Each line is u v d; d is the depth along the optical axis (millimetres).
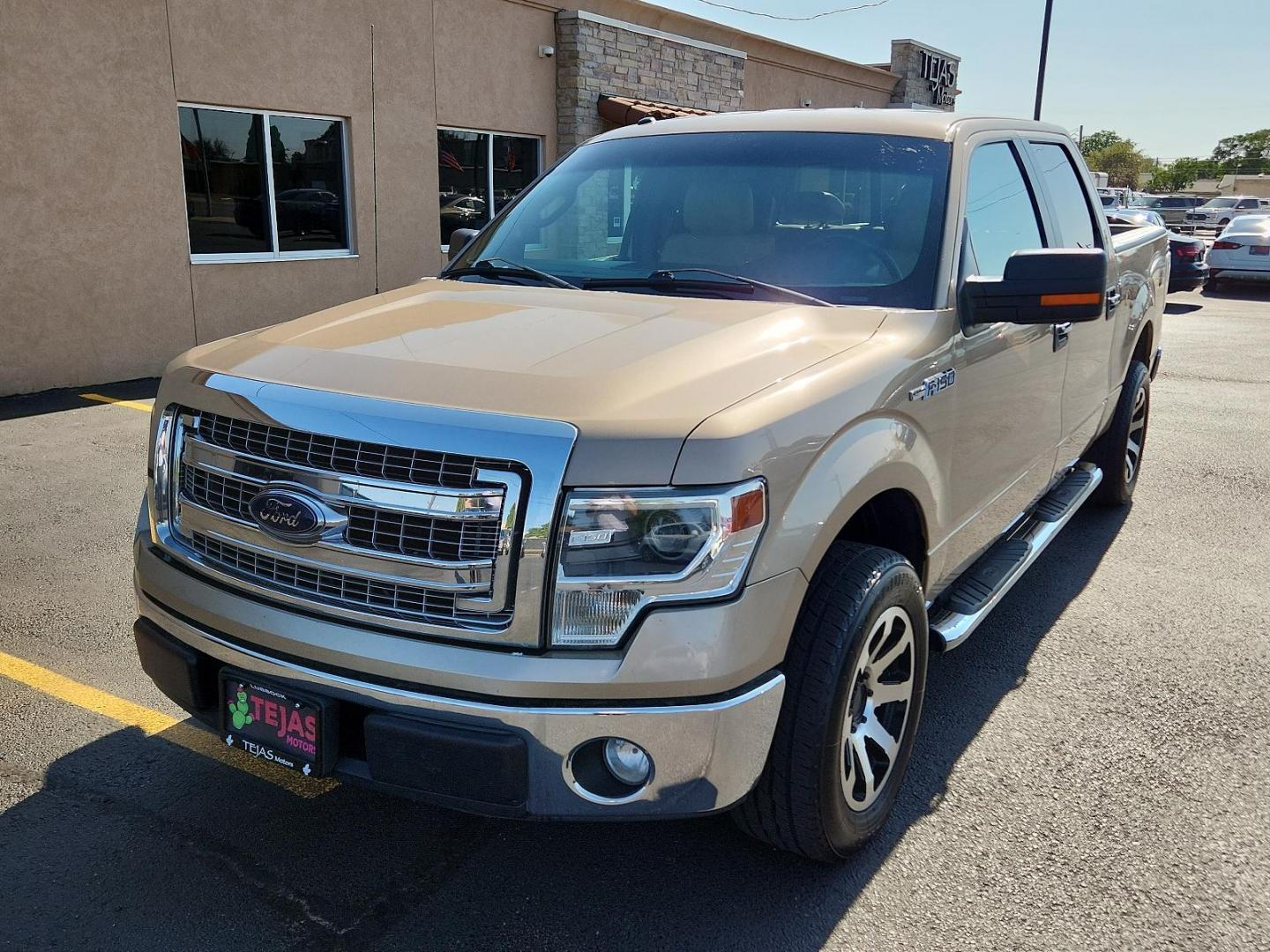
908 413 2744
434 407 2240
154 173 9477
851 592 2475
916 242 3203
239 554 2496
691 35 16359
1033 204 4117
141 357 9664
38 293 8836
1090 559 5230
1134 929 2549
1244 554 5312
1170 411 8977
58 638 4121
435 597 2229
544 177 4109
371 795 3111
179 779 3164
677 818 2279
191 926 2525
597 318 2850
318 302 11211
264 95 10266
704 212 3520
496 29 12875
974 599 3436
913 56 24562
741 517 2168
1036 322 3020
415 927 2537
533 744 2176
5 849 2801
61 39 8648
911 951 2471
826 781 2484
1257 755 3369
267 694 2414
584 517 2133
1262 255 20047
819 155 3564
